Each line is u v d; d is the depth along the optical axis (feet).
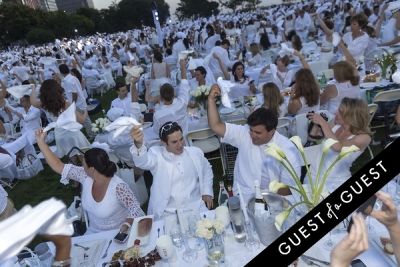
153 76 24.77
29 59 68.13
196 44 52.85
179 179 9.48
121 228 7.96
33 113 19.63
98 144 13.64
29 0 258.57
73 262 6.93
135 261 6.51
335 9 53.98
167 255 6.42
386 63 17.04
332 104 14.30
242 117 15.30
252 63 27.73
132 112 17.03
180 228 7.22
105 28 191.31
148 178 15.64
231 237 6.88
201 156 9.98
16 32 158.40
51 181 18.49
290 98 14.26
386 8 28.32
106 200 8.69
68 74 22.71
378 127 16.93
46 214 2.39
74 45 96.22
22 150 18.98
